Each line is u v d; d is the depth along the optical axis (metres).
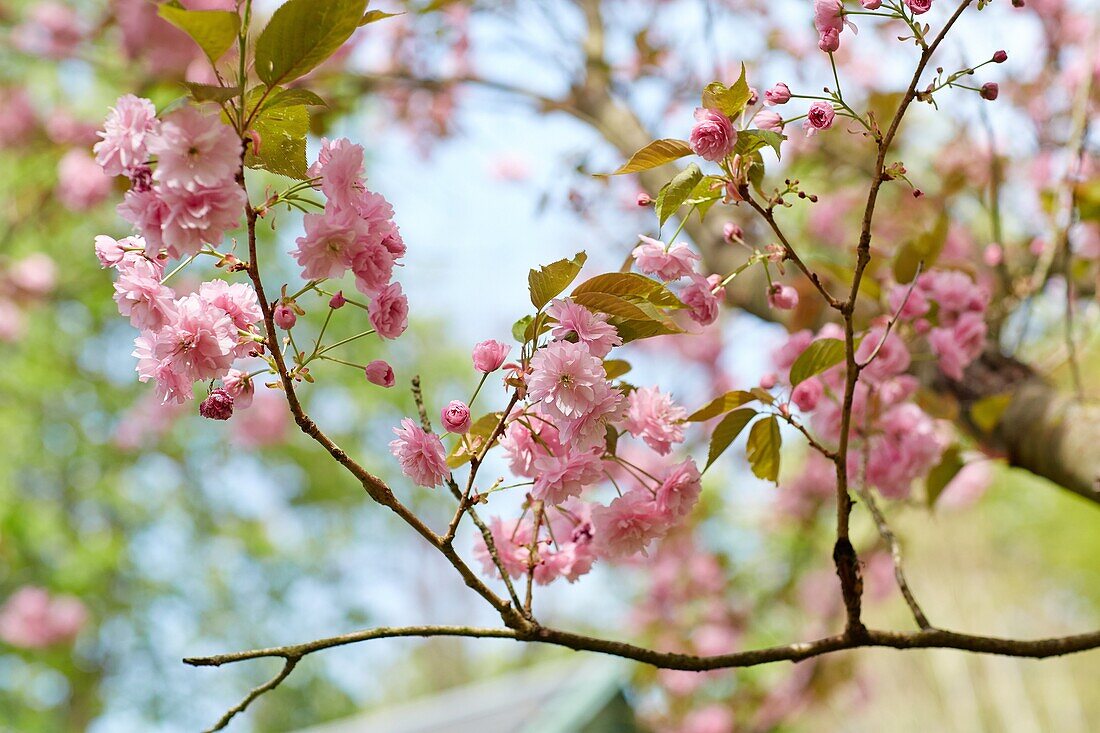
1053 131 3.19
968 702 7.91
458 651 17.12
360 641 1.69
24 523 9.04
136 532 9.98
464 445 1.77
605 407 1.69
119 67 3.69
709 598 4.85
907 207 3.41
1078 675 10.14
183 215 1.61
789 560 4.86
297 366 1.68
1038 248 2.62
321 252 1.66
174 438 9.36
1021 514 12.62
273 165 1.68
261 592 11.05
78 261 7.89
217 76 1.63
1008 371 2.15
